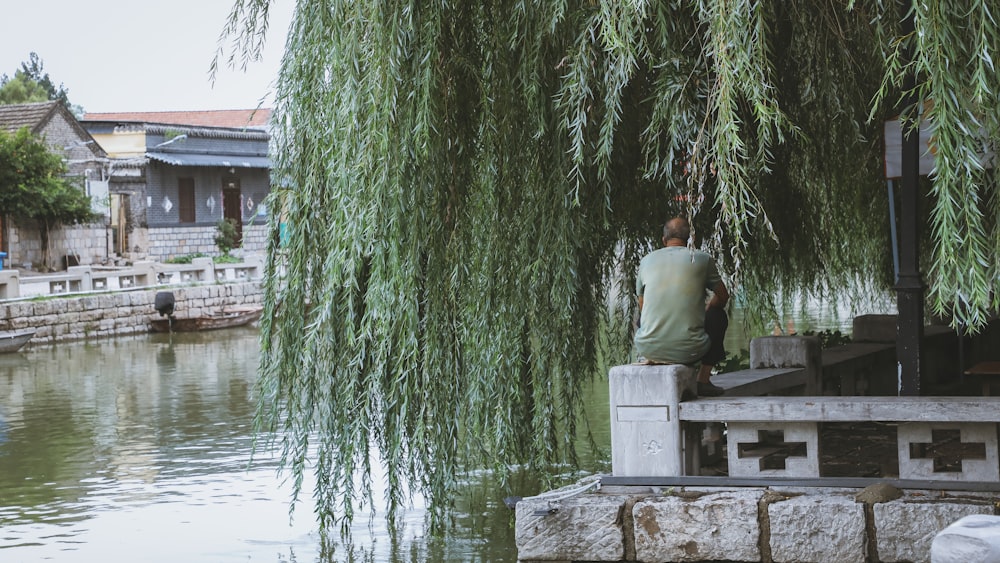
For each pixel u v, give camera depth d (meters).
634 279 10.23
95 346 33.19
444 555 9.56
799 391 9.07
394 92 7.54
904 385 7.35
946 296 5.50
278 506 12.03
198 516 11.70
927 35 5.58
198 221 51.72
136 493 12.98
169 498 12.62
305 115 8.37
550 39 7.86
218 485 13.27
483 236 8.73
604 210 8.24
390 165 7.77
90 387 23.42
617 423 6.70
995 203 5.84
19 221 41.91
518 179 8.53
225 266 43.41
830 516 6.05
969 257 5.44
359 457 9.95
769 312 11.96
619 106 7.11
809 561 6.09
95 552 10.36
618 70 6.79
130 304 37.00
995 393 9.80
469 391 9.04
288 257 8.69
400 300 8.01
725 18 6.27
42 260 42.69
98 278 37.78
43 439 17.05
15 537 11.02
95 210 45.12
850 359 10.42
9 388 23.58
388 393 8.71
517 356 8.84
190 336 36.25
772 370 8.82
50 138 44.69
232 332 37.66
